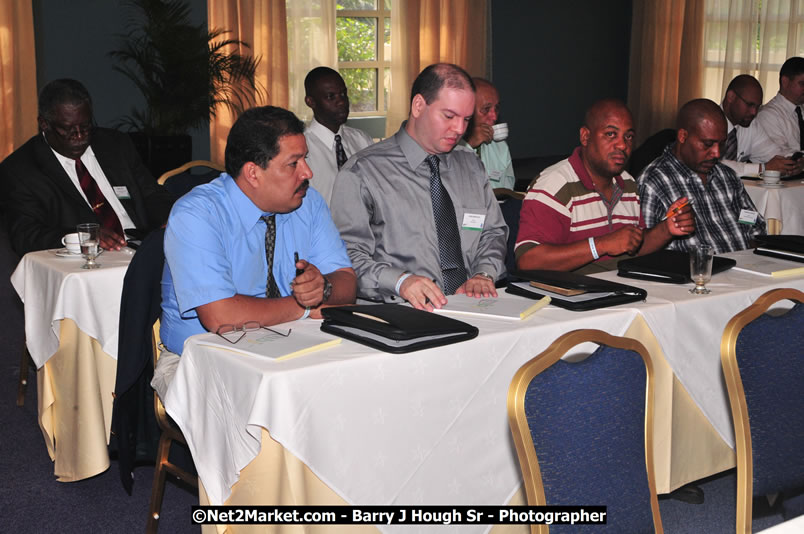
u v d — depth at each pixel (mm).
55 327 2650
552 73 9375
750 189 4570
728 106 5176
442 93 2428
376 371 1800
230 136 2156
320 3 7523
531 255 2713
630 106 9734
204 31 6906
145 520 2531
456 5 8328
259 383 1687
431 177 2566
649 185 3094
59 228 3158
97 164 3441
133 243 3090
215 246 2119
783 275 2598
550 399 1562
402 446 1864
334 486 1777
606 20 9656
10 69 6273
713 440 2404
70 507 2604
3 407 3410
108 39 6609
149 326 2285
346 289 2373
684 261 2592
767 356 1899
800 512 2033
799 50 8992
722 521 2508
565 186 2787
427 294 2223
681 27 9430
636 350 1683
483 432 1990
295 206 2197
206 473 1883
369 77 8195
